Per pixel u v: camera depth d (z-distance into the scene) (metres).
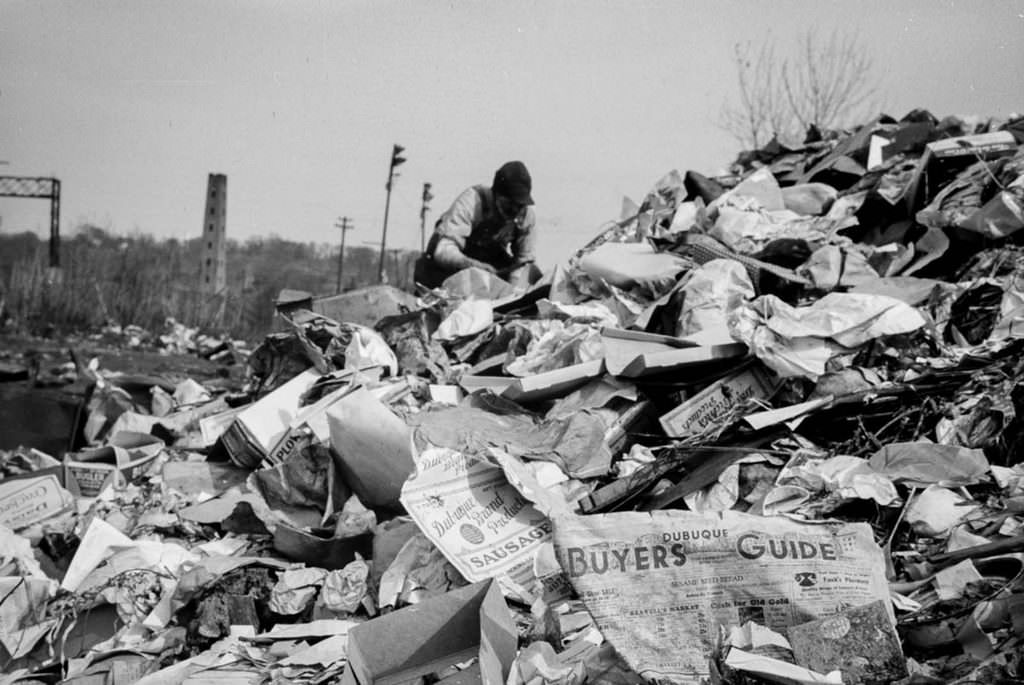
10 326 12.54
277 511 4.46
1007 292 4.98
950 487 3.77
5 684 3.50
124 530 4.54
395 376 5.55
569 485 4.23
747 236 6.09
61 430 6.19
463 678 2.80
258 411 5.19
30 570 4.12
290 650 3.22
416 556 3.77
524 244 7.80
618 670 2.82
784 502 3.90
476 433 4.46
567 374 4.82
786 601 2.89
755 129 14.69
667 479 4.17
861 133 7.30
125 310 13.47
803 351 4.63
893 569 3.41
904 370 4.61
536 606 3.27
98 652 3.62
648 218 6.73
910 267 5.68
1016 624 2.79
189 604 3.72
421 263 7.67
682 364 4.70
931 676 2.67
